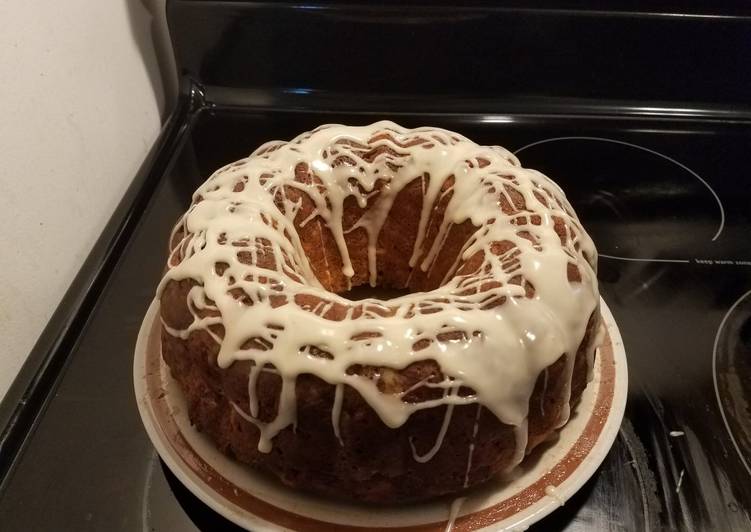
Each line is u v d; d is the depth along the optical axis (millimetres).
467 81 554
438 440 304
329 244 425
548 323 316
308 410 301
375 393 295
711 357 401
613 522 327
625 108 565
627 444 358
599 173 520
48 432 360
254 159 417
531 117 559
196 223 364
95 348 398
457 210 396
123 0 481
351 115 554
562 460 338
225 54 544
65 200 416
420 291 440
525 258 336
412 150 420
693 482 344
